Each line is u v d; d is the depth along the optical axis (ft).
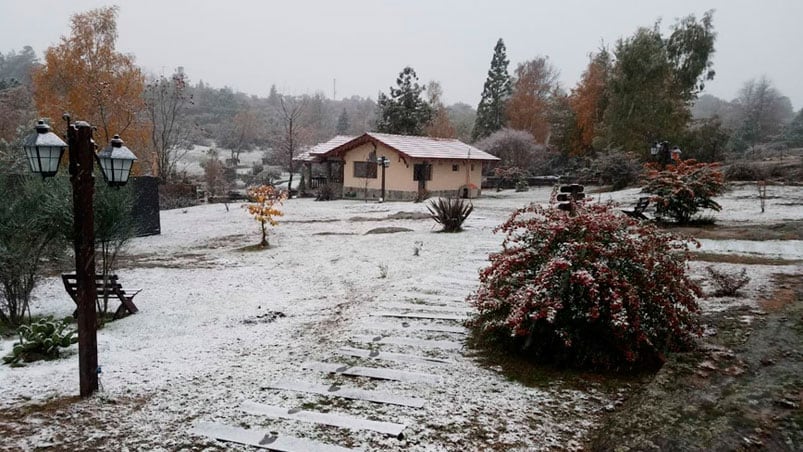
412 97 122.52
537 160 117.91
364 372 13.62
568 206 20.16
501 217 49.90
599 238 14.33
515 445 9.76
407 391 12.35
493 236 37.45
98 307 21.36
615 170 72.90
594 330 13.65
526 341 13.99
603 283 13.15
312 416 11.04
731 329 14.29
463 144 89.81
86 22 72.23
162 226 50.08
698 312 14.39
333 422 10.75
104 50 73.26
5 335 18.53
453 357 14.73
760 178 58.65
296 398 12.07
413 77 123.13
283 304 22.40
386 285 24.75
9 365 14.82
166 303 22.88
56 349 15.72
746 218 37.52
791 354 12.06
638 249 13.84
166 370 14.16
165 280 27.37
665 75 85.20
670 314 13.16
